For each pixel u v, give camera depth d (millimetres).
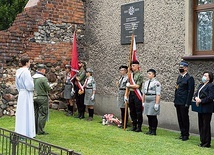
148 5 10516
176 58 9602
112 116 10398
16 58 11398
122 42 11375
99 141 7898
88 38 12953
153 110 8797
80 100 11297
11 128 9242
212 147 7551
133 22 10992
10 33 11375
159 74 10117
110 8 11961
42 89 8531
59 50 12344
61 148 4469
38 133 8555
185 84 8203
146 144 7688
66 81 11875
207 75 7668
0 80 11078
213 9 8883
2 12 17438
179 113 8359
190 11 9273
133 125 9430
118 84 10422
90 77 11180
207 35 9039
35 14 11945
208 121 7570
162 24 10047
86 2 12984
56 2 12312
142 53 10734
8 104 11094
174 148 7359
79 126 9836
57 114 11742
